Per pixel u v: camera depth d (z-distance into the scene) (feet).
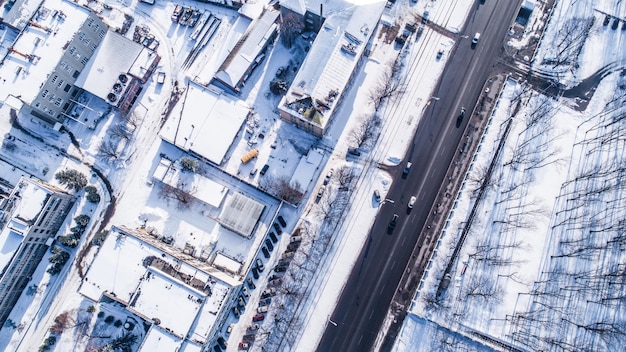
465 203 431.84
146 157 449.48
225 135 440.86
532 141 441.27
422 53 462.19
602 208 425.28
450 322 406.82
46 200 402.11
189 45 469.57
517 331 402.72
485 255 418.31
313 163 440.04
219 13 472.03
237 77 447.01
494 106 450.71
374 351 412.16
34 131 451.12
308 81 422.00
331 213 434.71
